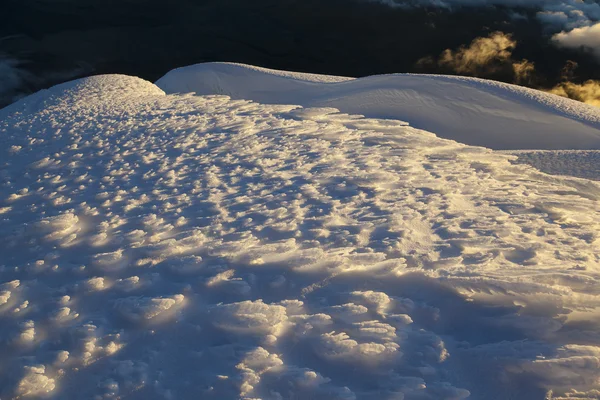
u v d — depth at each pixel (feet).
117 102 37.50
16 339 8.80
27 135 25.34
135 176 16.90
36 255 11.64
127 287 10.02
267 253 10.75
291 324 8.79
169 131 23.81
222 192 14.97
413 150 20.80
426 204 13.92
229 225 12.49
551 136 57.72
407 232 11.81
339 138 22.67
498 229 12.17
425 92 69.41
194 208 13.71
